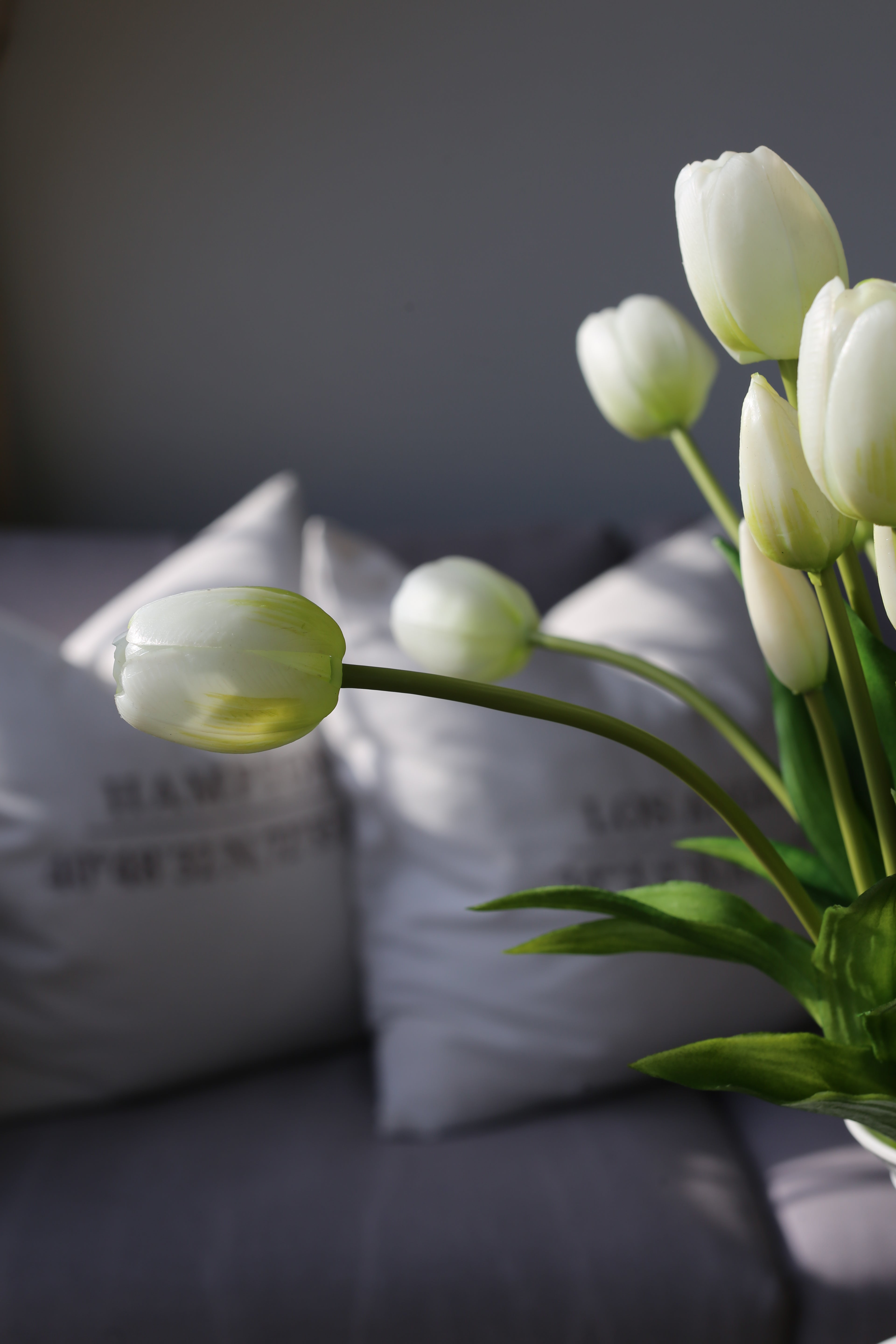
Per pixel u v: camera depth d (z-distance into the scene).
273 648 0.44
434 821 1.17
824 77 1.66
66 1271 0.95
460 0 1.69
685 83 1.68
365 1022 1.30
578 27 1.68
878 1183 1.03
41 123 1.73
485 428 1.83
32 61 1.71
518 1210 0.99
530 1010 1.12
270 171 1.75
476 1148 1.09
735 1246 0.95
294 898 1.21
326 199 1.76
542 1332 0.92
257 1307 0.93
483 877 1.15
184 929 1.15
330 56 1.71
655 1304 0.92
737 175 0.44
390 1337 0.92
